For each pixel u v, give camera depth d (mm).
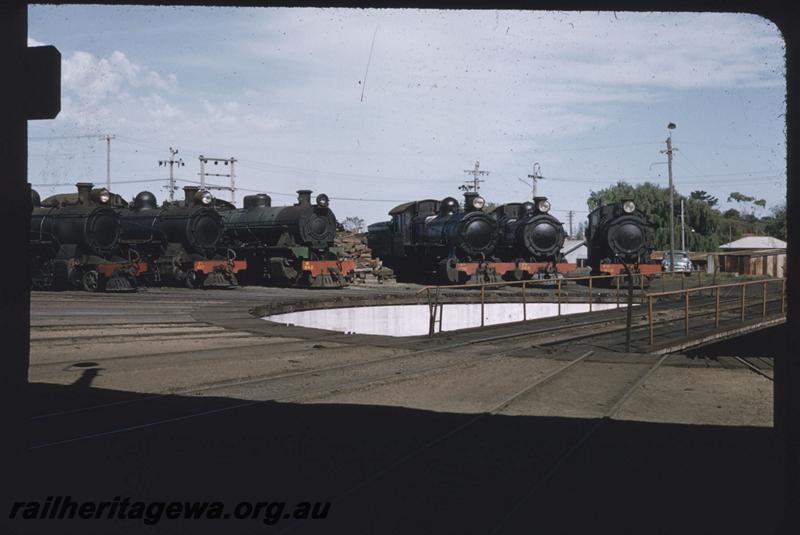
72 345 14383
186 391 9766
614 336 17969
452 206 40719
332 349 14555
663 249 76750
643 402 9531
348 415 8414
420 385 10625
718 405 9344
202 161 83188
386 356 13641
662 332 18453
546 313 29641
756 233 118250
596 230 41219
